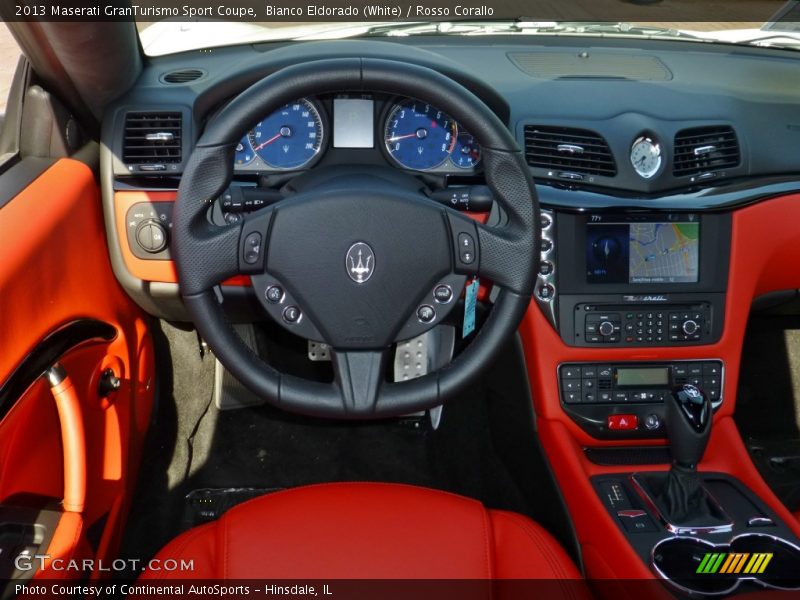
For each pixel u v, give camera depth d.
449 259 1.38
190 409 2.29
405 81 1.31
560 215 1.87
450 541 1.32
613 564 1.61
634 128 1.86
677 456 1.64
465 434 2.43
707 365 1.93
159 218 1.82
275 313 1.40
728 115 1.95
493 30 2.31
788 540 1.59
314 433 2.43
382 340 1.39
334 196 1.35
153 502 2.10
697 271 1.91
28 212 1.53
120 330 1.91
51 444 1.58
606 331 1.89
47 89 1.72
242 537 1.31
